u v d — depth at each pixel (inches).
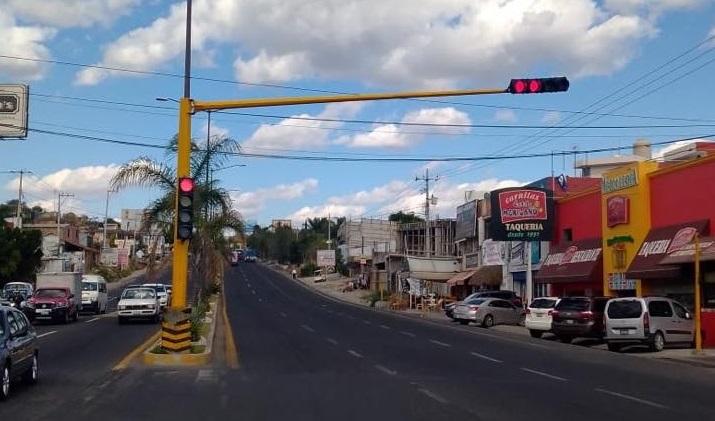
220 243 1505.9
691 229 1200.8
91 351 947.3
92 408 523.2
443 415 505.0
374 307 2758.4
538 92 740.0
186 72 826.8
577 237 1686.8
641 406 558.6
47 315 1483.8
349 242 4906.5
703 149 1472.7
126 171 1192.8
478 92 759.7
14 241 2210.9
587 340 1300.4
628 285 1413.6
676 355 990.4
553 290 1766.7
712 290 1184.8
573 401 577.9
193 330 979.9
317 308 2447.1
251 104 790.5
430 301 2593.5
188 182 818.8
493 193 1785.2
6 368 556.4
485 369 807.1
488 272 2273.6
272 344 1093.8
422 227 3523.6
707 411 538.3
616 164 2169.0
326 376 719.7
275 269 5925.2
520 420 489.1
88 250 3944.4
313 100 781.3
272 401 559.5
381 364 840.3
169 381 671.8
